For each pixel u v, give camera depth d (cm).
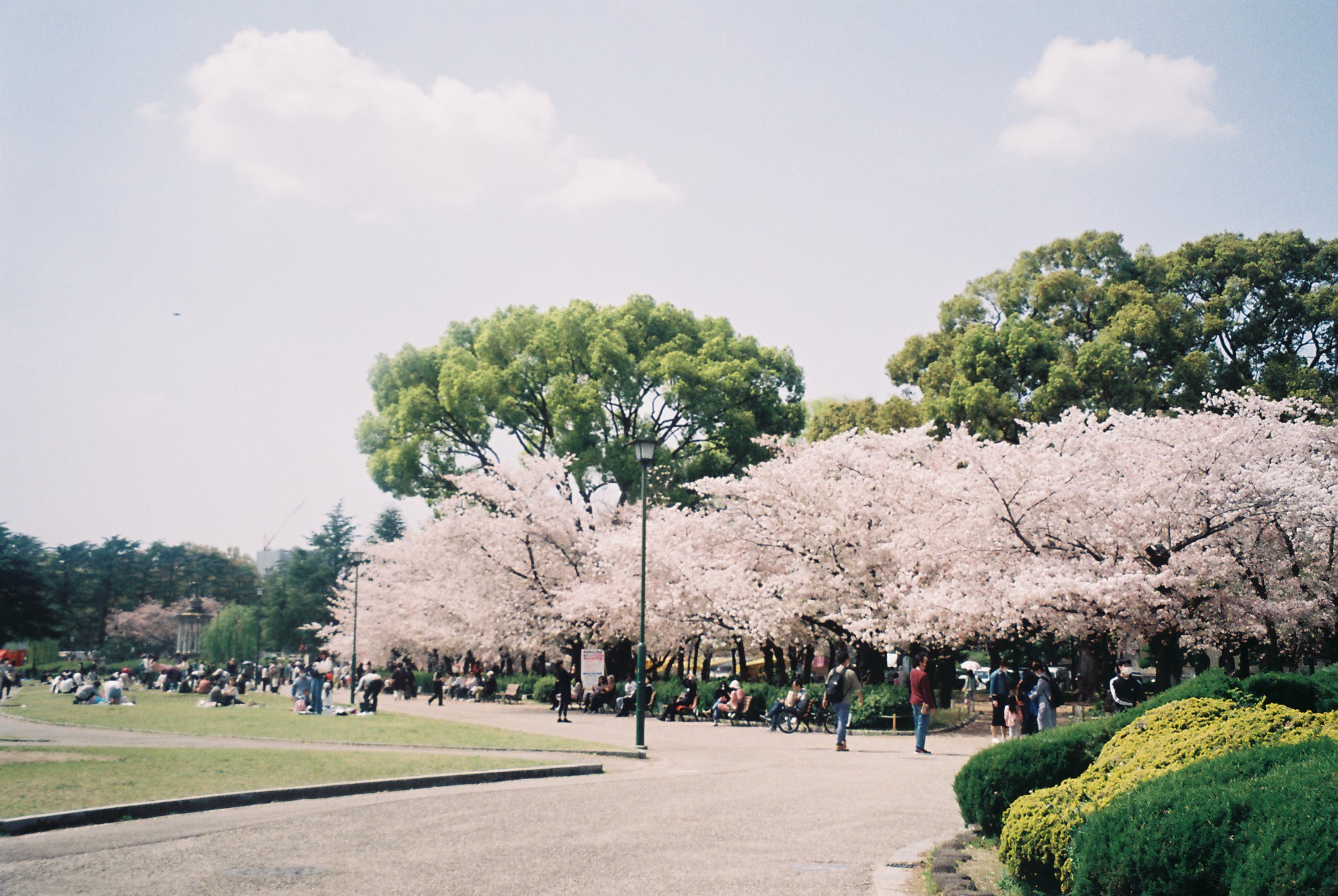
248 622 10219
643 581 2145
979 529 2836
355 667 5922
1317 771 530
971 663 5222
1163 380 4594
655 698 3538
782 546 3403
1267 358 4609
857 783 1540
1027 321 4481
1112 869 562
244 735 2234
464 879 813
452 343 5575
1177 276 4794
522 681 4844
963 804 969
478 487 4225
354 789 1351
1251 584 2908
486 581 4281
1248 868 482
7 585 8388
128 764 1516
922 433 3578
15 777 1338
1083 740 936
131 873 829
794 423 5272
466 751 1934
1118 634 2847
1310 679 1045
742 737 2562
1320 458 2866
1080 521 2738
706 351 5022
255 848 949
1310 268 4609
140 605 12619
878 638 2973
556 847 962
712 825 1109
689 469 4809
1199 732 766
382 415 5528
